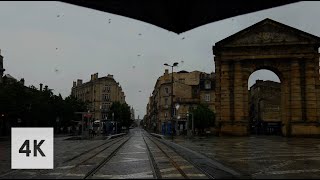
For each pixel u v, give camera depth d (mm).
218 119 63594
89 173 14961
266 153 26578
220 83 63750
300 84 60969
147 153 26250
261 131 99562
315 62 61062
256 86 105250
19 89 60750
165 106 120938
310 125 59594
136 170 16031
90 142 46062
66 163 18875
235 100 61969
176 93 116812
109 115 144875
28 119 67125
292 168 17078
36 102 67250
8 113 56375
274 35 61875
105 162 19531
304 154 25719
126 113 149250
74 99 108000
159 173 14953
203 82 110750
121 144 40219
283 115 62438
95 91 158875
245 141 47406
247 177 13859
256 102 105438
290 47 61438
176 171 15617
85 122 93875
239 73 62375
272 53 61844
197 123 87562
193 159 21406
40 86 106188
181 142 45250
